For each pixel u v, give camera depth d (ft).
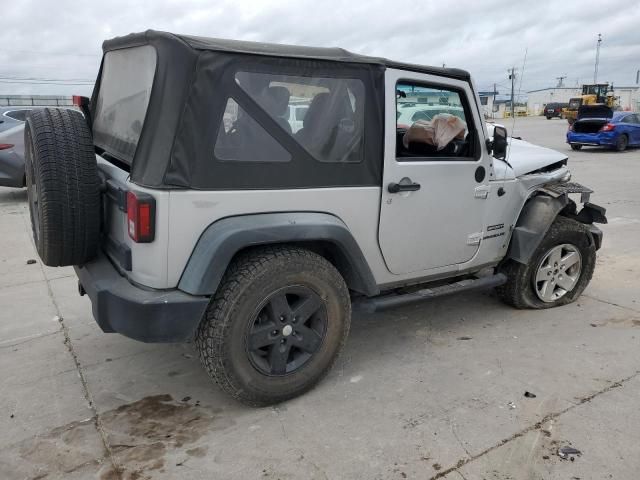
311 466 8.71
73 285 17.43
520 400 10.52
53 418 10.09
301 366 10.41
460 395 10.75
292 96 9.61
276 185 9.62
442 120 12.06
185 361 12.28
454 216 12.35
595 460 8.75
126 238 9.57
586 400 10.48
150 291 9.07
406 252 11.74
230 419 10.02
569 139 64.13
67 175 9.45
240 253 9.71
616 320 14.38
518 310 15.11
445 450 9.04
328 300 10.37
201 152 8.81
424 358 12.35
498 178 13.21
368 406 10.39
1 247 21.98
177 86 8.57
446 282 13.43
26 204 31.17
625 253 20.72
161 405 10.51
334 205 10.34
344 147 10.29
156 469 8.68
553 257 14.78
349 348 12.89
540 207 14.01
